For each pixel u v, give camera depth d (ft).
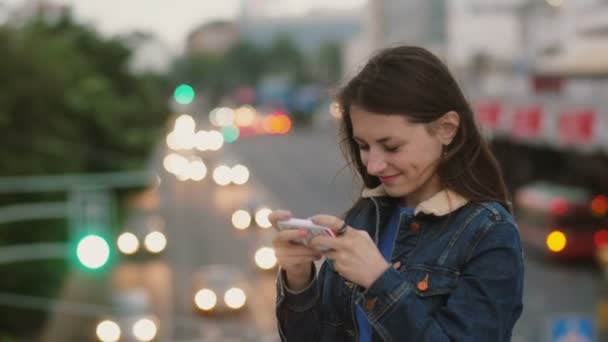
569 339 50.78
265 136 360.48
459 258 9.68
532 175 126.21
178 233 147.64
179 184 203.21
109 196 133.28
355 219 11.06
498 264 9.55
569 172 118.21
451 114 9.80
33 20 157.89
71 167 115.75
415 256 9.89
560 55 146.51
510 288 9.52
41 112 107.76
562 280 100.22
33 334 96.12
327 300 10.60
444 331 9.29
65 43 144.66
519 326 85.46
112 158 139.33
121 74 169.07
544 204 107.76
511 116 125.39
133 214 157.48
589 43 140.56
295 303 10.42
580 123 104.88
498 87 167.63
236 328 91.61
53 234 97.09
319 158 262.67
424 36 233.96
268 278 114.01
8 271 91.45
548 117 112.98
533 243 109.60
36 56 108.88
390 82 9.59
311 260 10.00
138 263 125.08
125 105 153.79
